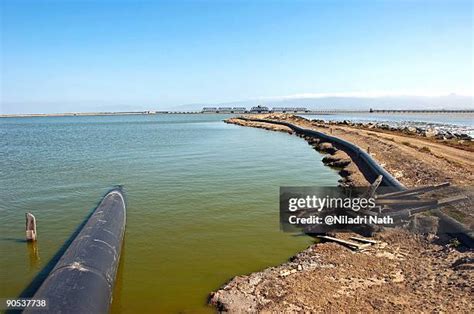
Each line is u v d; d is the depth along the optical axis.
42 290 8.47
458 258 11.27
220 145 49.19
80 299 8.20
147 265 12.27
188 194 21.66
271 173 28.14
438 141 44.84
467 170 23.55
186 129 90.12
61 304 7.85
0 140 63.09
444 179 20.69
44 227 16.11
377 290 9.86
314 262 11.75
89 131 91.50
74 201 20.36
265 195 21.30
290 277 10.72
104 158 37.31
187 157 37.25
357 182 22.83
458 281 9.85
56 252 13.48
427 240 12.96
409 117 172.00
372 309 8.87
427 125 90.31
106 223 13.34
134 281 11.18
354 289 9.94
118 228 13.63
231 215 17.64
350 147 35.88
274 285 10.23
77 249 10.74
